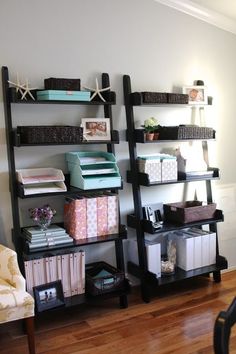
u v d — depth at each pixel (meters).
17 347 2.38
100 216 2.78
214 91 3.53
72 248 2.76
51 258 2.61
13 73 2.60
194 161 3.21
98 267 2.96
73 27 2.80
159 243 3.13
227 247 3.72
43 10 2.68
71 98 2.57
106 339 2.45
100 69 2.94
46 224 2.62
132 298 3.05
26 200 2.74
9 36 2.57
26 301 2.11
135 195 3.00
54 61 2.75
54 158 2.82
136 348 2.34
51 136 2.48
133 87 3.10
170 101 2.98
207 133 3.16
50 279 2.62
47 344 2.39
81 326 2.61
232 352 2.25
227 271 3.67
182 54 3.32
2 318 2.05
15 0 2.57
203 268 3.28
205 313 2.79
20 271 2.47
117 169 2.78
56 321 2.68
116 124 3.06
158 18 3.16
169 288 3.25
